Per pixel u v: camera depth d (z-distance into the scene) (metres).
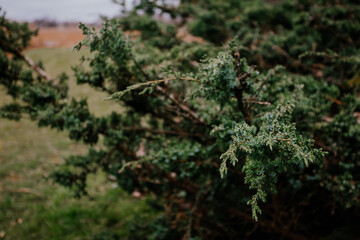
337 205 1.79
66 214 3.50
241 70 1.30
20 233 3.28
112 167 2.21
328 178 1.64
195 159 1.68
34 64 2.04
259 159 0.95
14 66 1.97
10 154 4.94
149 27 2.76
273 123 0.96
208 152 1.70
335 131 1.63
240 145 0.93
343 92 2.20
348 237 1.83
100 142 3.75
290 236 2.13
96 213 3.54
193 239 2.05
